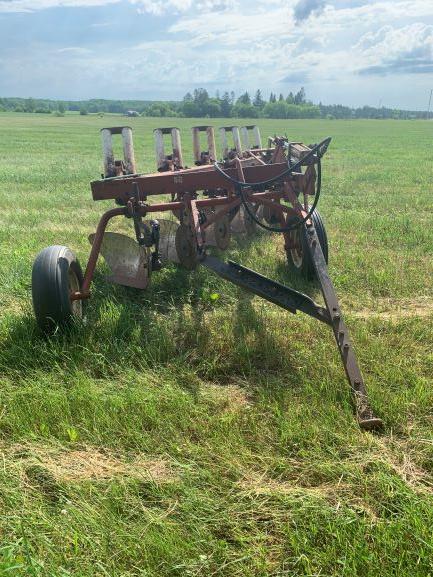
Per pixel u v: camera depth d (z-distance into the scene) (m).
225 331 4.75
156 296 5.77
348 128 79.88
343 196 13.37
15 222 9.86
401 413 3.47
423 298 5.95
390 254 7.63
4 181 16.03
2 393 3.73
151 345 4.44
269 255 7.37
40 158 25.19
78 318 4.61
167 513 2.64
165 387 3.80
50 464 2.99
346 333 3.97
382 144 40.59
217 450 3.11
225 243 6.56
